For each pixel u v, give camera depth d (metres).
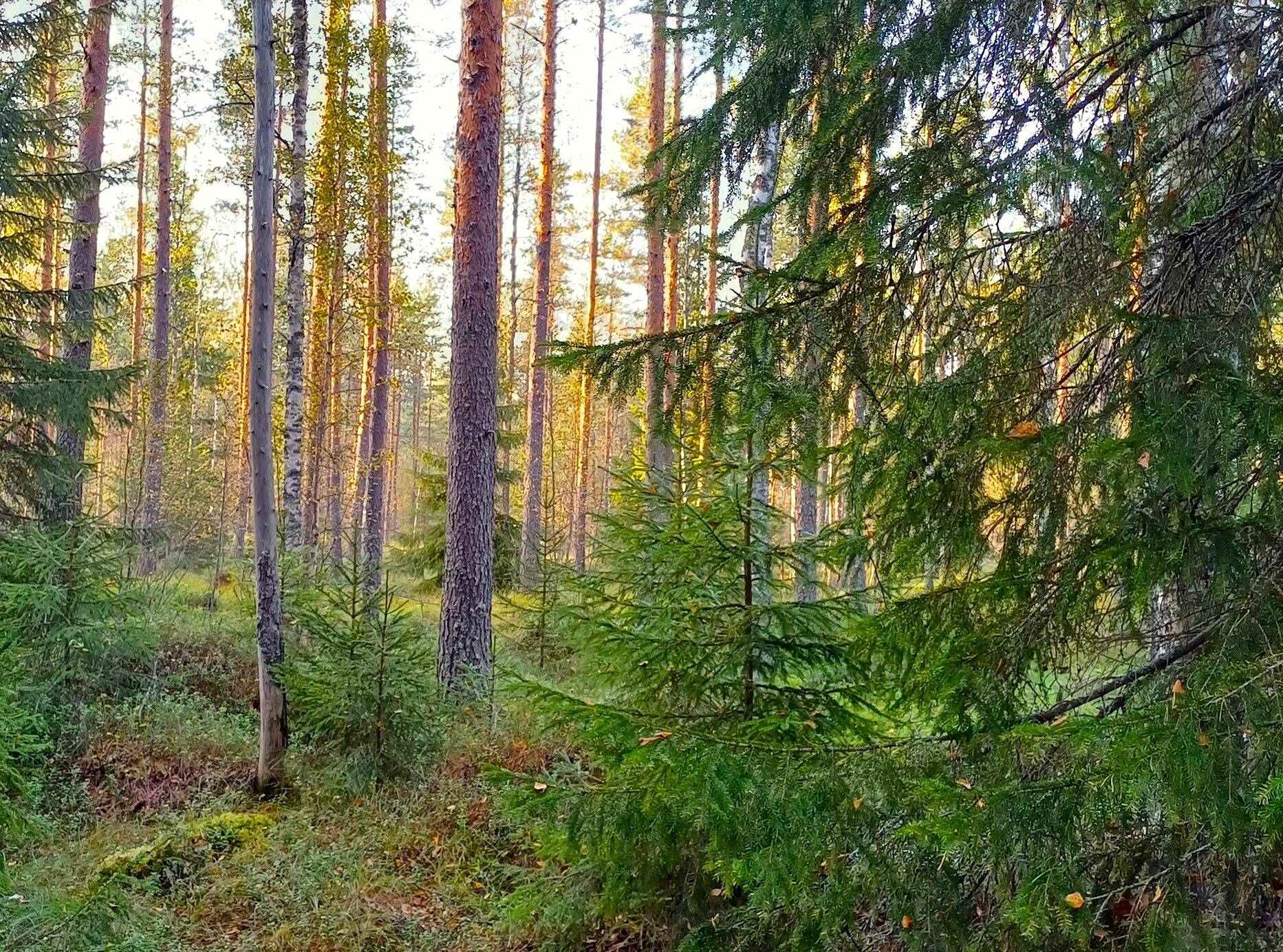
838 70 2.79
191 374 23.64
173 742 7.39
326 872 5.41
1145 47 2.45
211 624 10.34
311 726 6.89
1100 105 2.55
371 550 15.14
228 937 4.80
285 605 8.81
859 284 2.80
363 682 6.74
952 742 2.27
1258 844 1.88
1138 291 2.38
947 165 2.50
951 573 2.46
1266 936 1.85
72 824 6.16
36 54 9.54
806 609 3.81
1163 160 2.47
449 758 6.90
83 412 9.74
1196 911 1.87
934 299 2.73
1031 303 2.42
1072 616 2.18
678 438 3.18
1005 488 2.41
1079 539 2.15
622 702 4.14
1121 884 2.04
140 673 8.52
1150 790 1.58
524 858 5.66
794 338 2.89
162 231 16.39
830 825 2.19
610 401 3.15
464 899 5.24
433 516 13.73
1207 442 1.71
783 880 2.34
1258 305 2.03
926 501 2.40
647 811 2.59
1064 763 2.18
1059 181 2.37
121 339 28.52
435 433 46.12
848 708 3.88
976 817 1.74
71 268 11.00
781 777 2.27
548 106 16.58
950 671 2.19
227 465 20.78
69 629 7.34
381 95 14.06
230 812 6.39
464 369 8.09
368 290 15.87
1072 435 2.13
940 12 2.48
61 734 7.12
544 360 3.06
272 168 6.80
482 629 8.15
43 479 9.70
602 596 4.23
